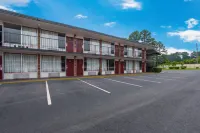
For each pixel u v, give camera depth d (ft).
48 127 10.69
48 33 46.29
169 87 30.76
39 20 39.47
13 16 35.53
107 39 65.00
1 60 37.09
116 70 71.10
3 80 36.29
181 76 61.31
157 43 170.50
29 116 12.80
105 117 12.98
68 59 51.75
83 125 11.19
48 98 19.40
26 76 41.06
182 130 10.55
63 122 11.66
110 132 10.10
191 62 223.71
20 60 40.42
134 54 82.99
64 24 45.83
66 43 50.88
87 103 17.38
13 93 22.26
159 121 12.21
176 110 15.17
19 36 39.96
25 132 9.84
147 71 95.66
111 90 26.27
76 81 38.60
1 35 36.52
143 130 10.46
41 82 35.53
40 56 44.42
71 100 18.60
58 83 34.14
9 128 10.40
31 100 18.21
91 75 58.34
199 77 56.59
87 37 58.34
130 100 19.19
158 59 171.73
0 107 15.25
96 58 61.62
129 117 13.07
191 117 13.19
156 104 17.42
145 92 24.88
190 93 24.38
